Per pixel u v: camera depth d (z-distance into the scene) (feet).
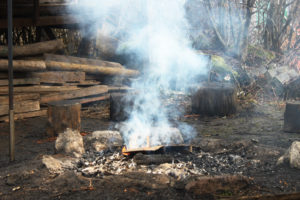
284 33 41.04
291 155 13.05
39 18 29.12
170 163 13.32
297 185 11.28
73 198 10.65
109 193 10.85
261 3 42.11
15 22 27.76
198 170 12.57
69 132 15.47
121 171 12.59
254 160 13.78
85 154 14.61
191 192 10.69
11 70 15.08
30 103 24.72
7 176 12.42
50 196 10.86
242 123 23.66
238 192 10.79
